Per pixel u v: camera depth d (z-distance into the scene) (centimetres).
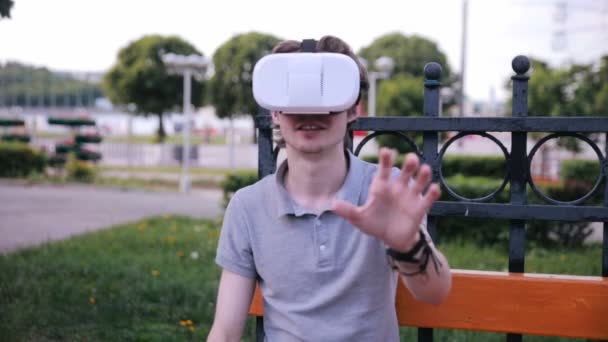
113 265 538
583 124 204
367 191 166
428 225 218
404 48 2788
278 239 164
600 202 714
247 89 2458
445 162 1073
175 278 495
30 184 1388
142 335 363
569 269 555
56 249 616
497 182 738
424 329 219
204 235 735
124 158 2247
